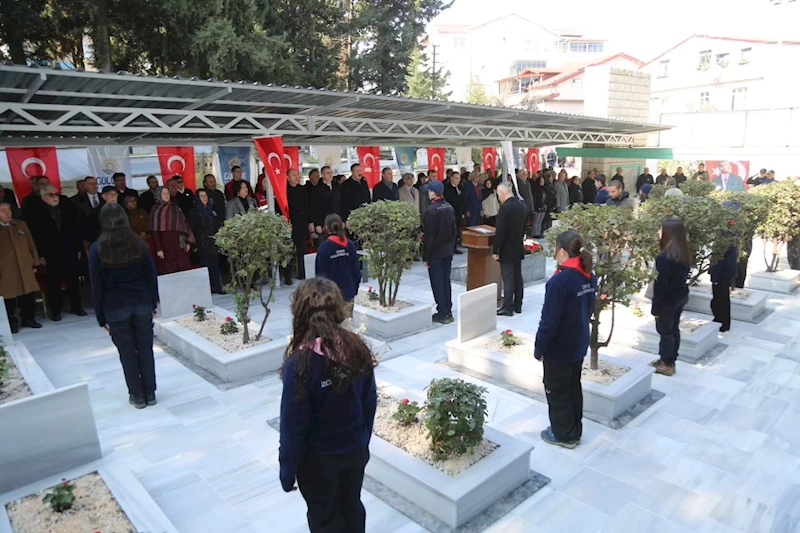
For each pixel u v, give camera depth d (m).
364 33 22.52
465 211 11.34
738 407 4.51
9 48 12.46
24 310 6.77
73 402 3.39
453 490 3.04
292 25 18.36
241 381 5.11
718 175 16.30
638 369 4.73
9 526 2.84
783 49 34.06
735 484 3.48
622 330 5.88
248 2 13.94
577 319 3.59
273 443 4.02
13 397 4.32
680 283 4.90
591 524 3.10
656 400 4.64
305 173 20.70
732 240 5.86
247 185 8.70
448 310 6.90
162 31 14.12
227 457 3.83
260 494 3.41
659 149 16.20
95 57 13.79
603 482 3.50
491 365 5.08
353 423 2.30
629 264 4.50
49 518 2.91
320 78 19.50
